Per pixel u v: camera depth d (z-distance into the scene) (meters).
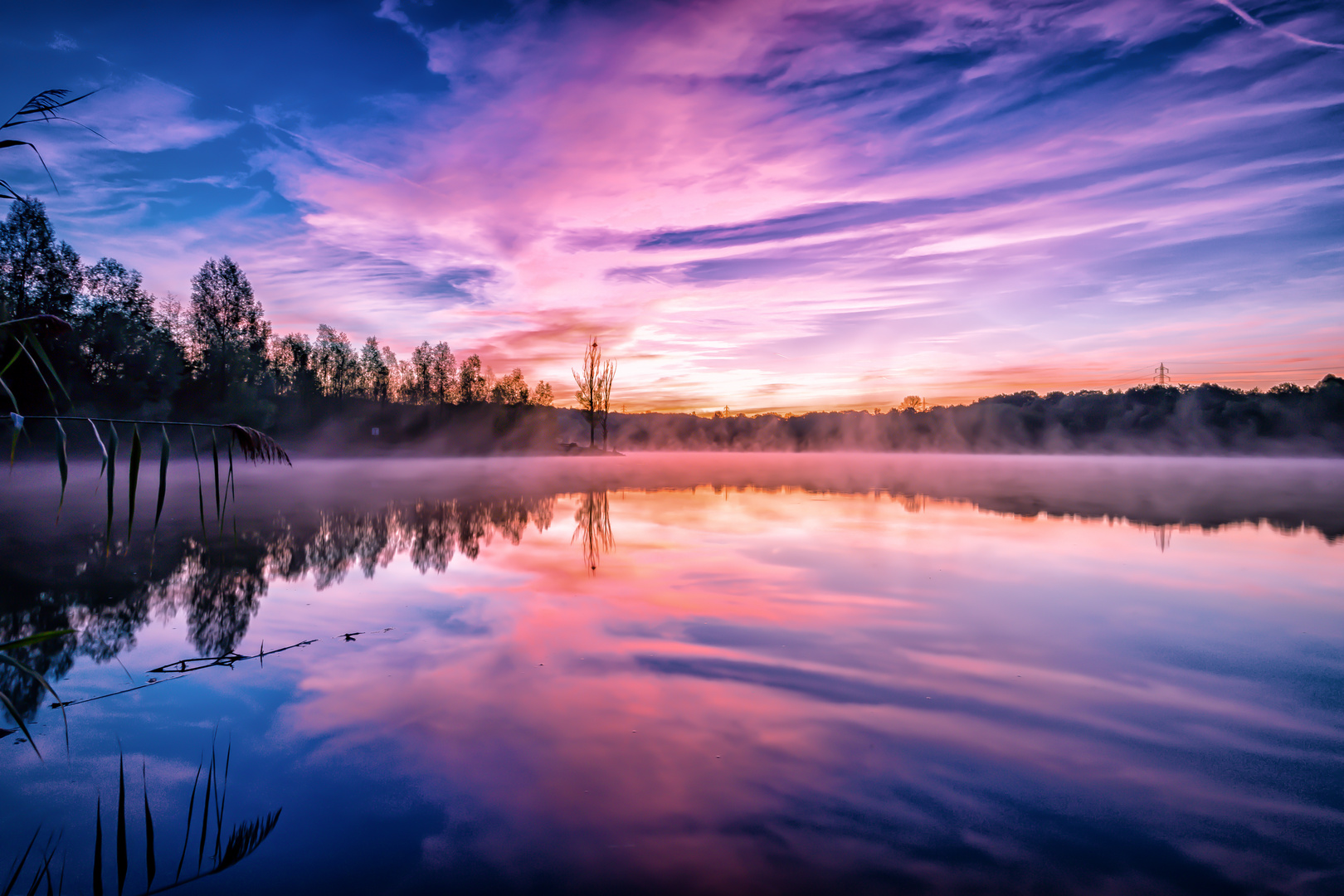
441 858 2.20
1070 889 2.02
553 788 2.64
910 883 2.06
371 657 4.18
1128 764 2.80
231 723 3.24
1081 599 5.54
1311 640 4.43
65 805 2.53
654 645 4.38
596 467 30.39
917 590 5.89
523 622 4.95
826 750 2.94
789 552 7.85
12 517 11.44
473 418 51.53
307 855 2.22
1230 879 2.06
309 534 9.43
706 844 2.27
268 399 36.00
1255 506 13.32
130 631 4.79
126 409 26.47
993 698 3.50
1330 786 2.63
